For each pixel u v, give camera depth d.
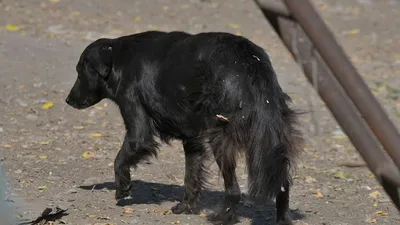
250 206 14.26
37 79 23.33
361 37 31.66
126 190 13.80
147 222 13.24
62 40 27.23
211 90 11.92
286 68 26.39
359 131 5.08
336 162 17.95
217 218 12.82
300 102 23.00
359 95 5.00
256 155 11.23
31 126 19.66
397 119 22.20
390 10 35.56
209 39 12.38
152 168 16.95
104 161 17.36
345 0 36.72
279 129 11.34
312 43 4.97
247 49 11.92
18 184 15.23
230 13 33.12
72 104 14.53
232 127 11.59
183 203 13.83
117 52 13.77
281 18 4.98
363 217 14.00
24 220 12.91
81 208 13.98
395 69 27.72
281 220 12.14
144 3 33.34
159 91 12.96
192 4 33.97
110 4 32.56
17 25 28.44
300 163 17.59
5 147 17.84
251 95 11.42
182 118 12.77
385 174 5.18
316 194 15.41
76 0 32.38
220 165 12.18
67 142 18.59
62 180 15.76
